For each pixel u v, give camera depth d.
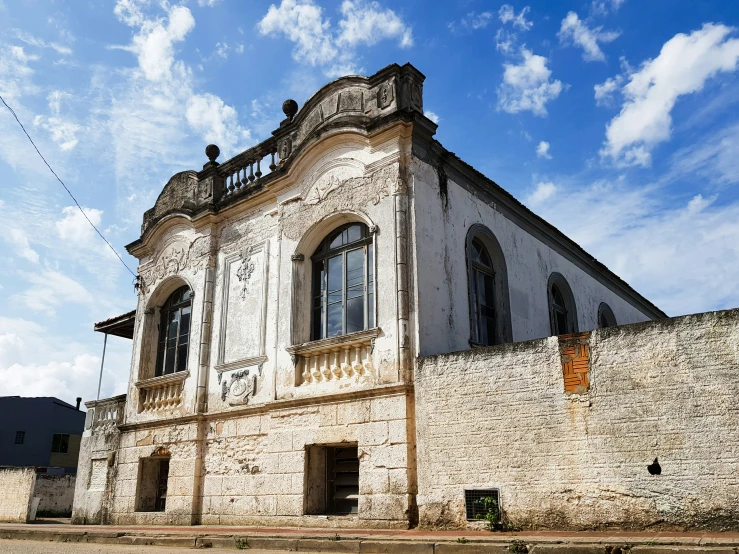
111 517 15.93
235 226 15.80
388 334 11.62
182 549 10.39
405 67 12.98
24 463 44.44
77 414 47.88
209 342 15.41
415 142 12.61
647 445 8.61
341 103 13.71
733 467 7.97
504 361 10.05
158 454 15.38
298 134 14.76
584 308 19.33
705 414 8.28
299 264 13.77
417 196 12.28
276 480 12.72
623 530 8.55
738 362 8.19
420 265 11.92
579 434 9.16
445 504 10.11
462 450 10.14
